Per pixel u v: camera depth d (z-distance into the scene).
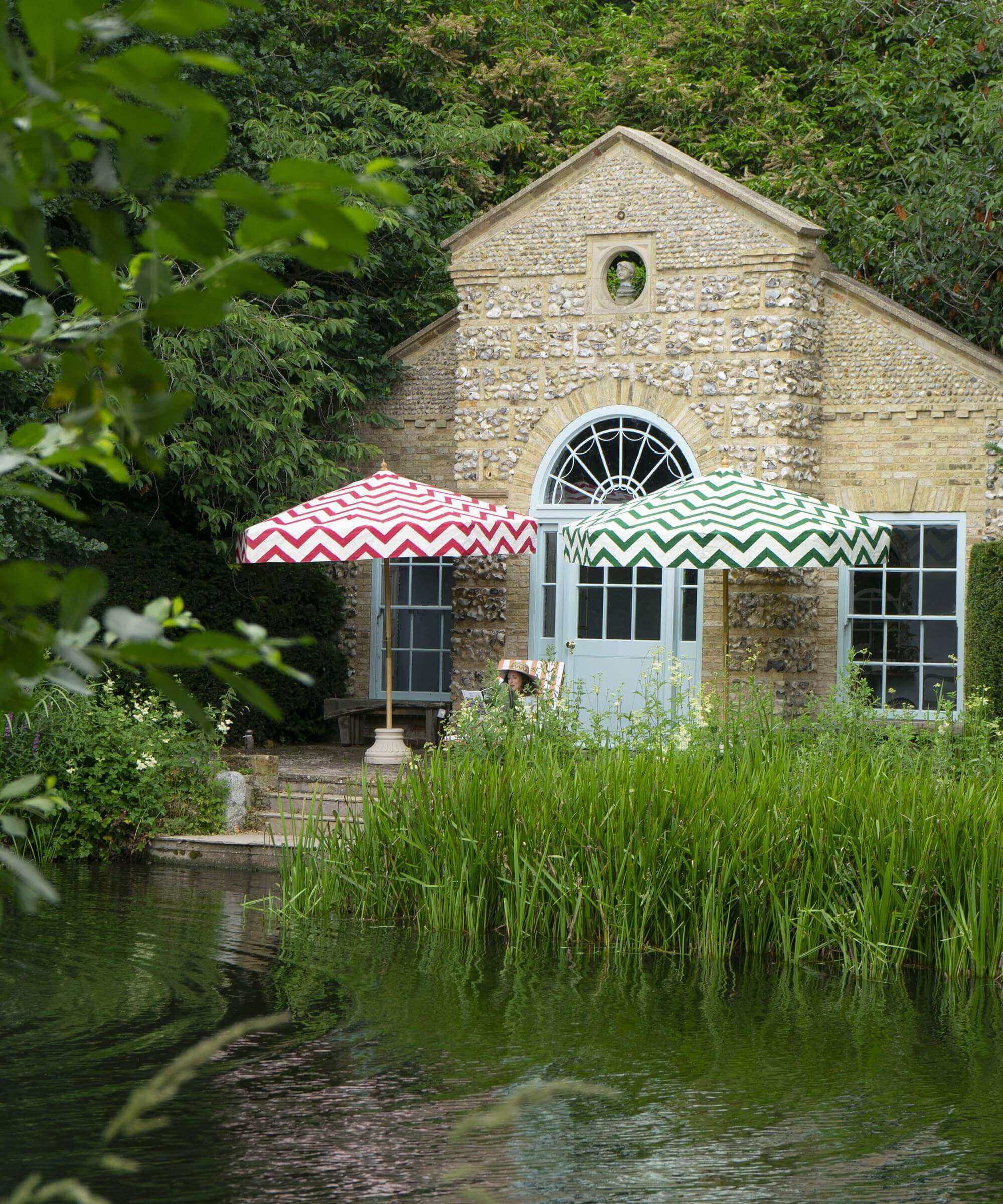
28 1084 6.19
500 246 17.09
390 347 19.62
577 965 8.84
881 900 8.91
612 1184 5.15
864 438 16.14
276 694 17.08
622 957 9.12
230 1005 7.61
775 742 11.09
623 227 16.50
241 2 1.46
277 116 17.73
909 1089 6.39
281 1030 7.14
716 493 13.64
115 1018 7.29
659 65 22.94
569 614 16.84
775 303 15.82
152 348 15.58
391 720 14.48
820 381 16.30
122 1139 5.53
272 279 1.59
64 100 1.45
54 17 1.38
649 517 13.31
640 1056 6.85
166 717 13.45
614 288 19.23
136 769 12.73
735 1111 6.04
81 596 1.52
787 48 23.86
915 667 15.95
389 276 20.05
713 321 16.09
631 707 16.58
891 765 10.97
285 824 11.57
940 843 9.09
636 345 16.45
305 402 16.50
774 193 20.81
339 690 18.30
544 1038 7.11
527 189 16.86
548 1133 5.73
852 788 9.59
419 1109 5.98
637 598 16.61
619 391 16.53
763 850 9.34
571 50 25.11
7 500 13.11
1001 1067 6.77
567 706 12.60
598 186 16.64
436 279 20.16
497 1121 2.50
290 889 10.30
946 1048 7.10
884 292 19.42
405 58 21.92
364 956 8.89
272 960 8.70
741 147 22.08
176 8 1.42
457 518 14.02
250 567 17.36
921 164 18.77
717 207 16.08
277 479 16.61
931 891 9.11
